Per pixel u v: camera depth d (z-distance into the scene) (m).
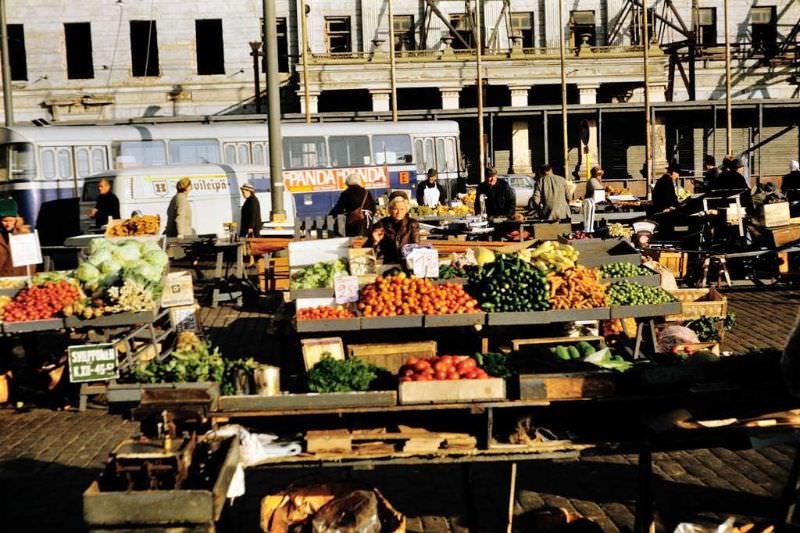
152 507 4.47
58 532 6.39
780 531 5.44
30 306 9.52
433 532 6.21
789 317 13.92
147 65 45.97
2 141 25.78
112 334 10.48
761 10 48.34
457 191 32.19
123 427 9.11
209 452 5.12
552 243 10.88
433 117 40.78
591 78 43.88
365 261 10.34
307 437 5.50
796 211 19.53
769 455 7.70
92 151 26.59
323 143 30.23
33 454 8.25
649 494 5.56
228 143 28.38
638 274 10.76
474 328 9.30
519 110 40.78
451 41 45.56
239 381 6.02
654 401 5.72
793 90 48.06
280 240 17.08
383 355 8.78
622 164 47.34
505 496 6.30
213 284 17.03
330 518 5.25
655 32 47.09
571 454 5.47
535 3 47.34
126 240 11.17
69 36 46.91
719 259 16.77
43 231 22.33
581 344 6.68
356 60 42.69
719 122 47.41
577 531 5.59
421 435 5.63
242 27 45.69
